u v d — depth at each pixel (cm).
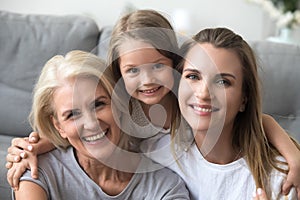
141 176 119
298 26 338
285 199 115
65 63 110
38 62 200
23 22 206
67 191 115
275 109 178
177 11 327
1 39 202
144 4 336
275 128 125
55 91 111
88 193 115
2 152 164
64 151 119
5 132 203
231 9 343
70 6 332
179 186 120
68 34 202
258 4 336
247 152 119
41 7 331
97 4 332
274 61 181
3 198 146
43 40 201
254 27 347
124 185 118
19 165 115
